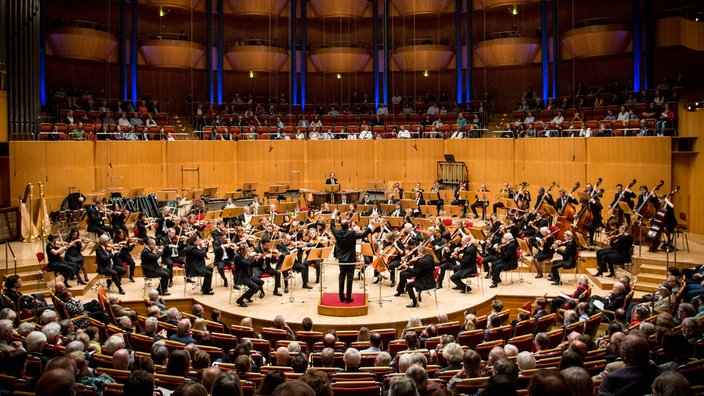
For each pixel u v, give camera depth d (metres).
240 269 16.80
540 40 34.53
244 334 13.21
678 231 20.38
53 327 10.45
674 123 24.80
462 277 17.91
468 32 35.88
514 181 29.59
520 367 8.66
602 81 34.34
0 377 7.50
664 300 13.69
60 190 25.50
